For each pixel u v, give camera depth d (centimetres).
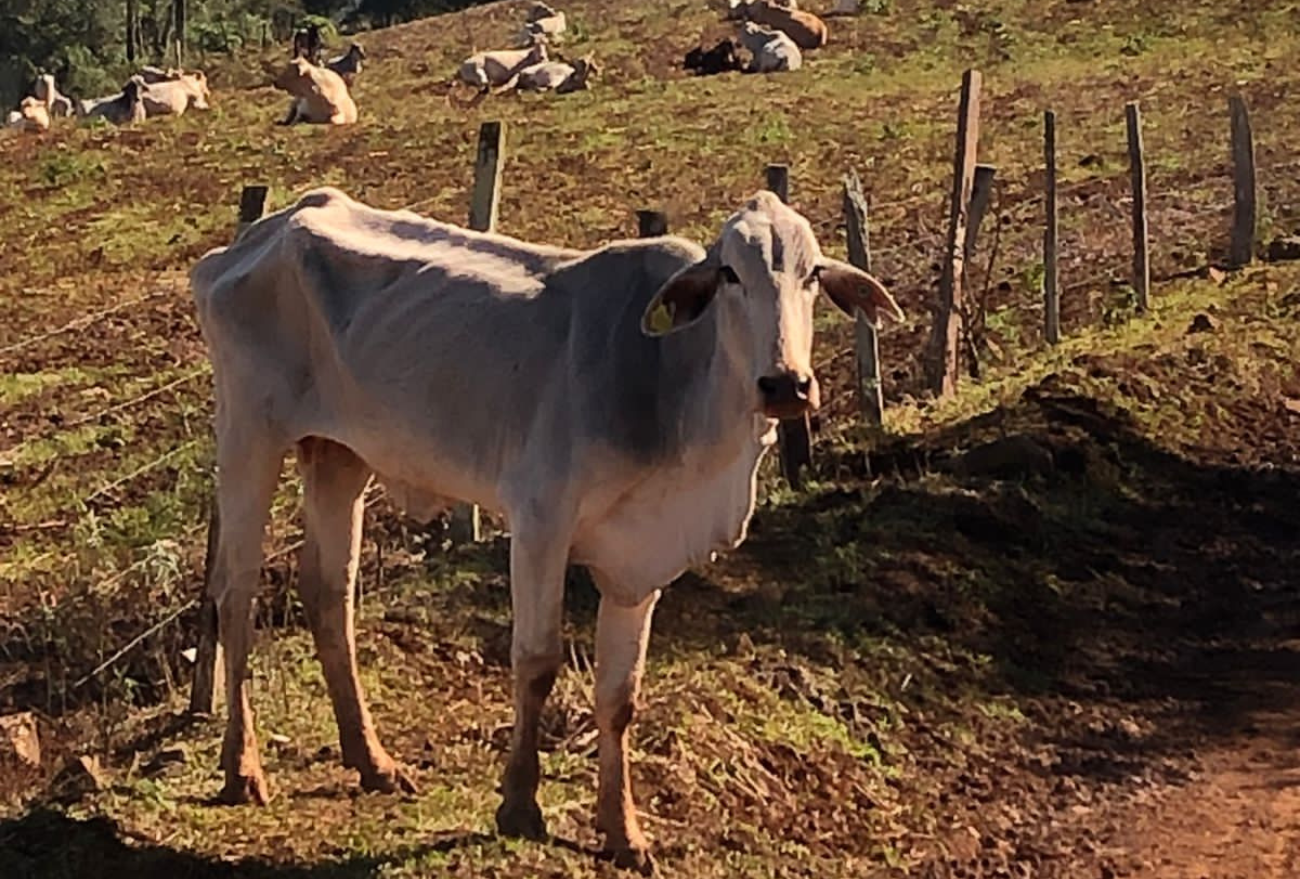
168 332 1709
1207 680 952
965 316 1372
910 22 3588
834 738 842
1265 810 804
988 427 1209
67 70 5306
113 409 1408
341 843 696
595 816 713
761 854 727
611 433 651
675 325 623
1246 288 1573
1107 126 2380
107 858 684
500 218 2092
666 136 2650
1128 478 1169
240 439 748
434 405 693
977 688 917
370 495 1134
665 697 827
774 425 660
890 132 2514
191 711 824
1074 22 3338
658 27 3972
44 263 2105
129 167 2727
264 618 920
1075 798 825
